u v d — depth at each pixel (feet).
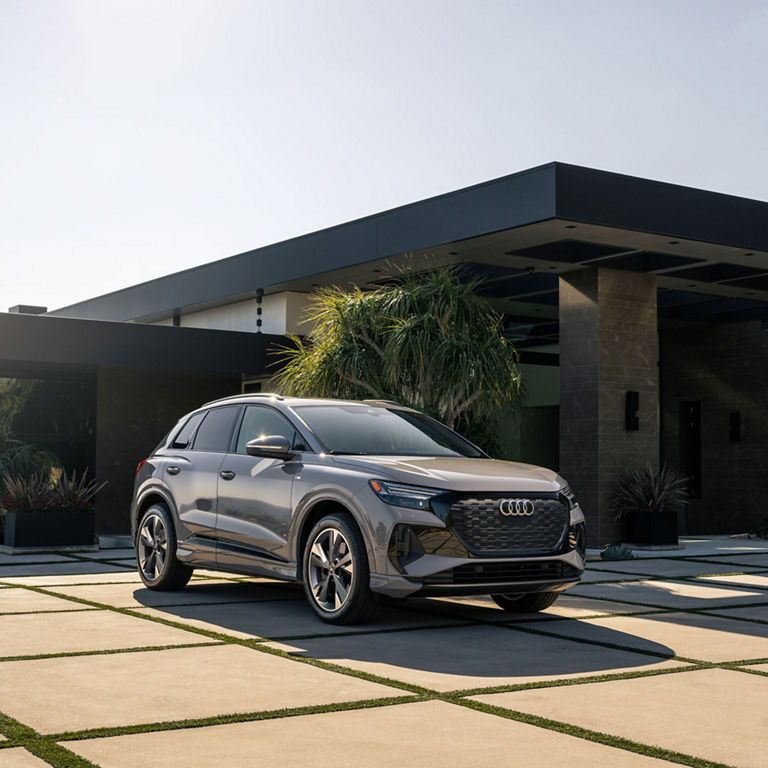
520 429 66.33
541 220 42.52
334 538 22.85
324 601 22.99
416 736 13.01
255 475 25.35
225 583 30.25
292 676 16.71
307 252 57.21
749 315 70.38
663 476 50.96
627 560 42.52
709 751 12.60
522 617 24.31
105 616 23.27
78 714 13.97
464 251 49.06
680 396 74.90
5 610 24.08
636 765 11.93
